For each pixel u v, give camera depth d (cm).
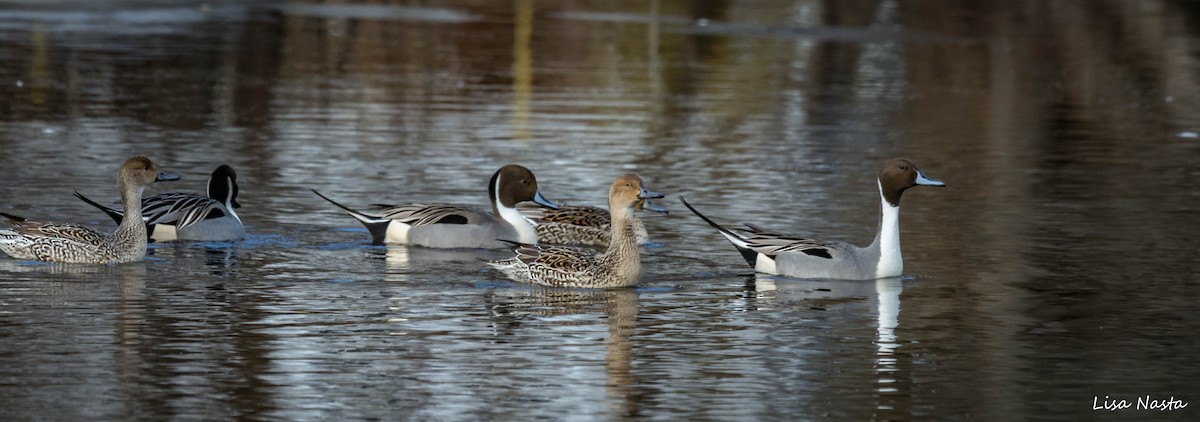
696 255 1675
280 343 1231
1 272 1493
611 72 3725
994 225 1877
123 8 4809
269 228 1795
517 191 1775
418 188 2095
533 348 1230
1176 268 1603
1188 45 4206
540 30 4628
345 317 1330
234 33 4309
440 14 5056
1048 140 2736
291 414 1043
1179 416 1068
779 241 1567
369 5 5328
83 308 1339
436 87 3369
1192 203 2058
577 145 2550
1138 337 1295
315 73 3550
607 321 1332
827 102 3216
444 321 1322
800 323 1333
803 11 5209
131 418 1025
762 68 3816
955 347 1255
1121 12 4841
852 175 2280
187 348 1209
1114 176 2312
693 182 2188
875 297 1450
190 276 1495
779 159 2434
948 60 3981
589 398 1091
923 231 1831
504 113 2962
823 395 1110
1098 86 3547
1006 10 5034
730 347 1244
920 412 1072
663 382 1136
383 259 1633
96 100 2952
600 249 1853
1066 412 1080
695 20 4975
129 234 1564
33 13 4541
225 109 2902
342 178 2164
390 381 1126
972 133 2811
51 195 1953
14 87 3084
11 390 1084
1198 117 3083
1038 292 1477
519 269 1515
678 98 3253
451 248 1725
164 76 3359
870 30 4666
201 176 2147
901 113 3064
